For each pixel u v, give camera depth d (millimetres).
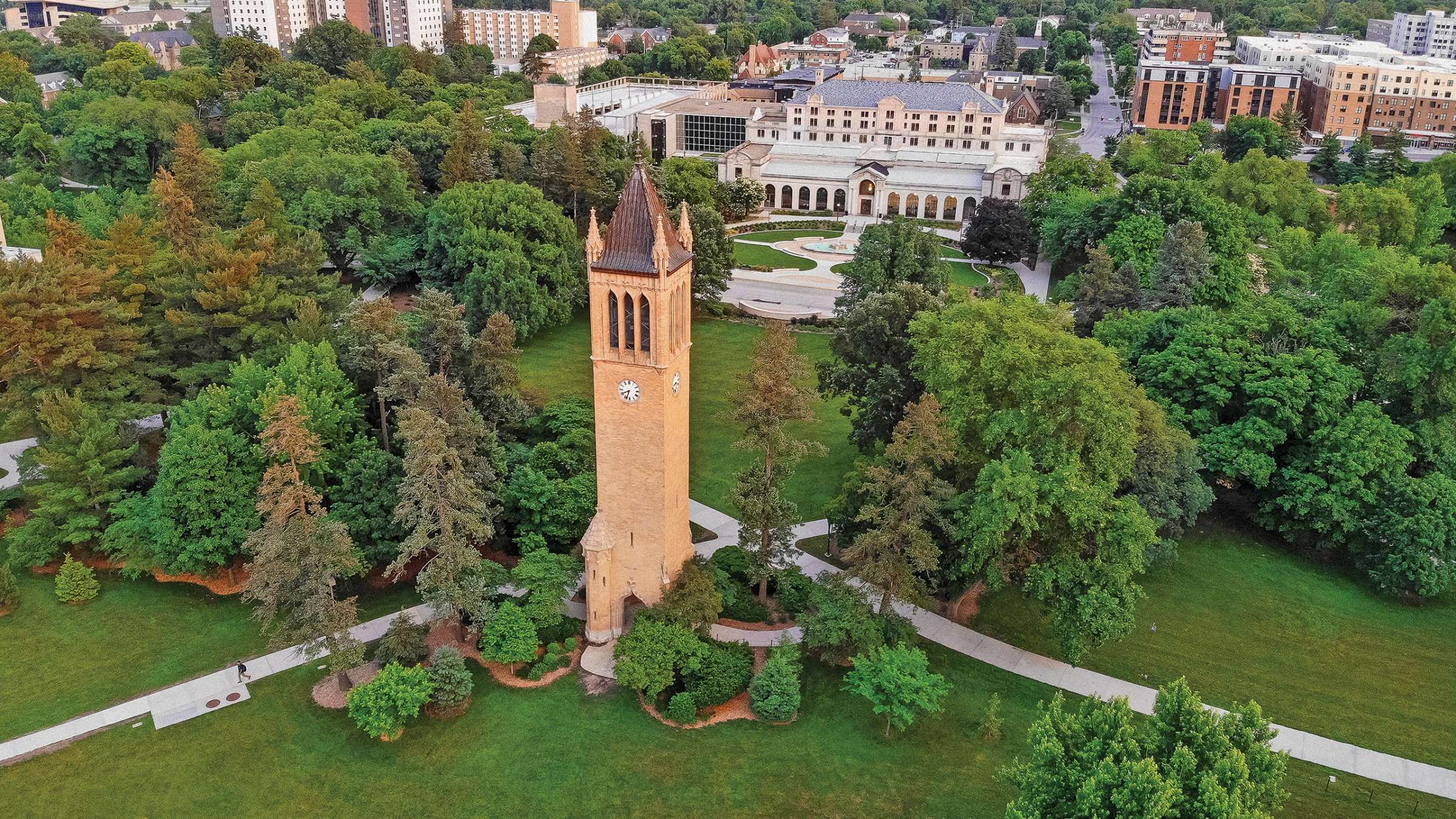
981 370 78875
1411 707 72438
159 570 87438
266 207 121062
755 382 76500
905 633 73875
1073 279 137000
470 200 138125
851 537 84125
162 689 73875
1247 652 78125
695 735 69250
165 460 81812
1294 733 69688
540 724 70062
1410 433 89312
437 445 71812
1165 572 87750
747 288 162125
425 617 81188
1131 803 47594
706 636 75125
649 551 74500
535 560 76375
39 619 81375
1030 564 77750
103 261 104875
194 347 103875
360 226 151000
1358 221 156500
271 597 70625
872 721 70438
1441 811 63344
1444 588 81688
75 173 190500
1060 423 75438
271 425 70625
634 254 66188
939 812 62938
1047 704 72375
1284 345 97438
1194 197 142625
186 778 65938
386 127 183625
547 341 138750
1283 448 93312
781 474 81562
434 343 92125
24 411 93188
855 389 97250
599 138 178000
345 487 85125
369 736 69062
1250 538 93250
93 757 67500
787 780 65312
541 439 99688
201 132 198875
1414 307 101438
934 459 72312
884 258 126438
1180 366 93812
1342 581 87000
